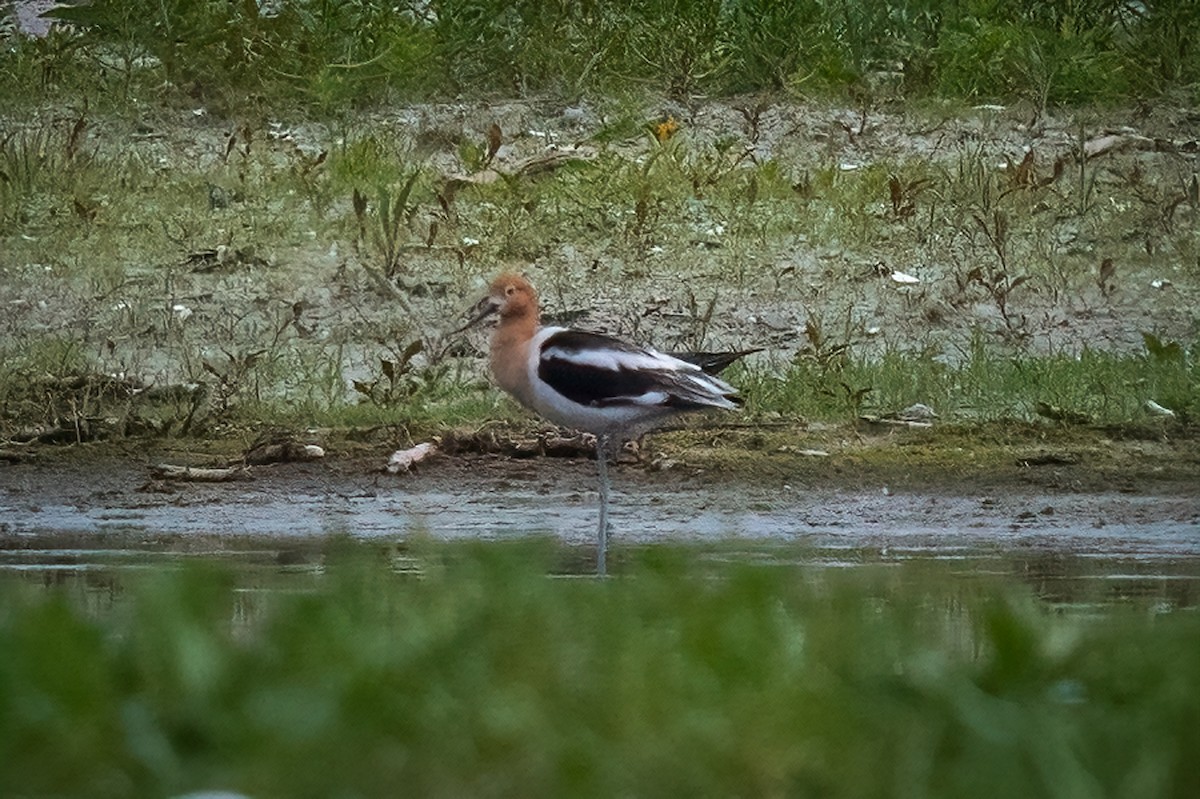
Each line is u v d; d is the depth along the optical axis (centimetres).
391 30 2305
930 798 607
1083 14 2452
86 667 670
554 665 703
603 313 1725
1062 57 2336
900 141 2191
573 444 1439
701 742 626
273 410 1516
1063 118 2283
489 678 686
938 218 1941
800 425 1501
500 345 1290
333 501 1346
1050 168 2119
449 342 1666
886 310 1759
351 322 1708
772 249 1873
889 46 2394
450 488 1381
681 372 1271
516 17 2394
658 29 2342
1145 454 1461
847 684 689
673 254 1852
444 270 1803
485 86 2292
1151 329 1744
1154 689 696
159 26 2273
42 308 1709
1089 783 610
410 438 1458
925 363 1614
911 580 1088
